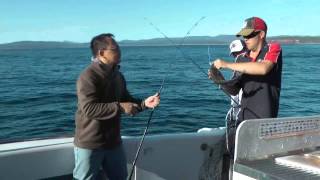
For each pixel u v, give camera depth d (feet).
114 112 9.69
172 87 72.49
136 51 347.36
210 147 11.90
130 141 11.12
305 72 109.91
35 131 39.42
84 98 9.68
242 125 8.47
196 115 44.55
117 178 10.61
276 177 7.61
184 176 11.73
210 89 67.87
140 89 71.20
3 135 37.88
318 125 9.75
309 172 7.92
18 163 9.80
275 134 9.00
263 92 10.53
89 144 9.97
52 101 58.49
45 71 127.54
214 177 11.11
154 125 38.50
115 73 10.27
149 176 11.32
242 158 8.55
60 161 10.38
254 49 10.90
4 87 80.89
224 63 10.50
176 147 11.59
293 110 51.39
